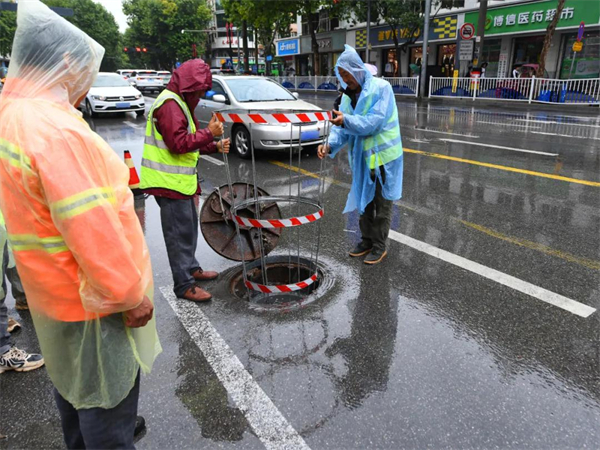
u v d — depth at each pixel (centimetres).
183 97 294
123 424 164
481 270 380
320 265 397
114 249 136
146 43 6212
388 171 369
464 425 217
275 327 303
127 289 139
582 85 1577
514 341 283
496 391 239
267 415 226
